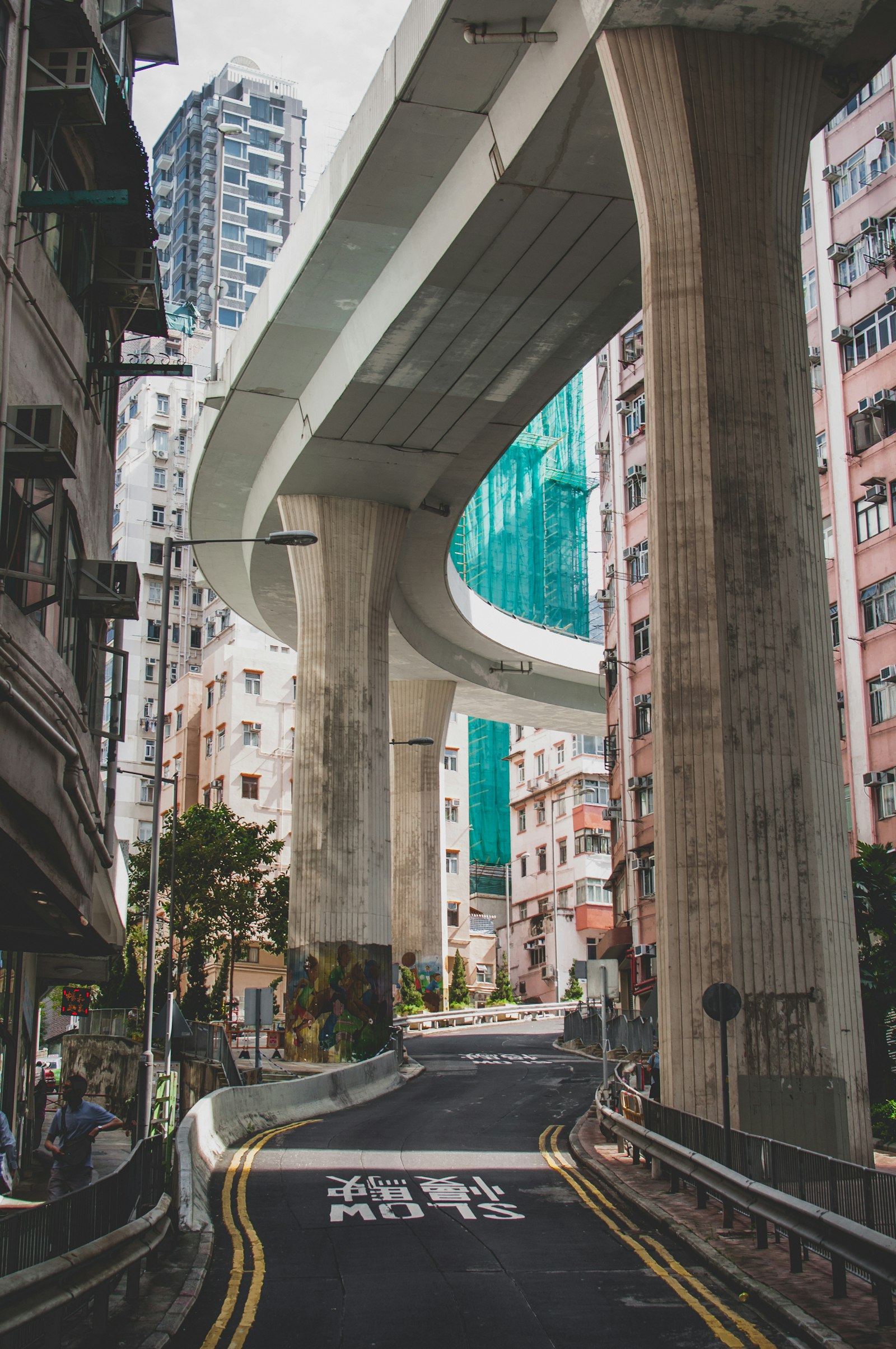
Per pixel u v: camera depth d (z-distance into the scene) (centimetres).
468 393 3838
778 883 1981
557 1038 5503
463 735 8875
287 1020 4178
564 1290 1204
